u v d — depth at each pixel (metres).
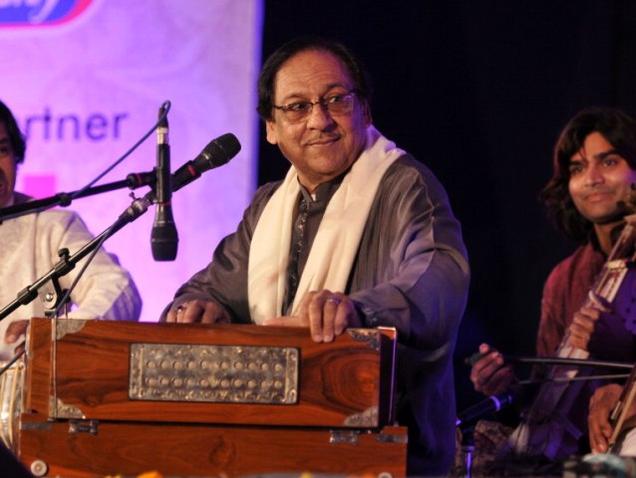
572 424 13.86
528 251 18.55
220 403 8.15
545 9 18.52
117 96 19.98
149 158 19.80
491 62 18.78
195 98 19.73
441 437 10.69
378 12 19.20
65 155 20.00
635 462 6.99
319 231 11.07
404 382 10.29
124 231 19.53
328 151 11.11
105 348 8.19
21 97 20.22
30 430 8.19
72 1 20.20
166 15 19.92
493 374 14.27
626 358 13.95
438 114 19.02
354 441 8.19
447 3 18.98
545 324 15.55
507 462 13.38
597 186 15.09
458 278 9.88
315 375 8.16
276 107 11.22
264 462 8.16
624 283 14.09
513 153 18.67
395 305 9.30
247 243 11.99
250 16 19.62
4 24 20.39
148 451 8.18
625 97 18.09
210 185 19.42
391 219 10.81
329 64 11.11
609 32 18.06
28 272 14.94
